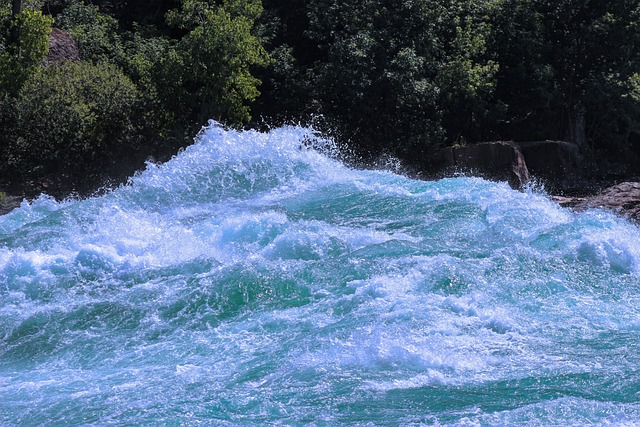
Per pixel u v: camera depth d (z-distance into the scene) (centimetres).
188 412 1989
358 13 6291
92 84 5716
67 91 5591
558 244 2995
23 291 2858
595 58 6475
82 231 3378
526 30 6412
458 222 3381
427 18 6181
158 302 2686
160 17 7056
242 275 2745
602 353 2216
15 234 3384
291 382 2116
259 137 4191
